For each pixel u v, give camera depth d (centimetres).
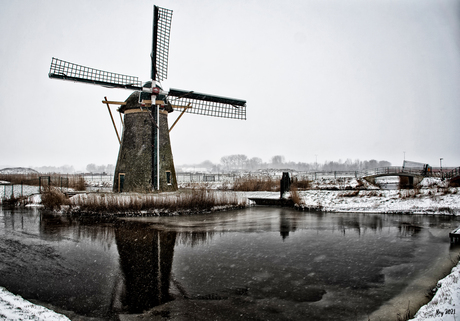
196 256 966
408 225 1499
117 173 2222
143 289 710
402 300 653
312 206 2108
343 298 665
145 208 1828
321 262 912
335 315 589
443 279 702
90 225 1450
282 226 1470
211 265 880
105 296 674
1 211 1900
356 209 1980
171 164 2306
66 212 1819
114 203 1792
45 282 753
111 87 1912
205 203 1991
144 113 2158
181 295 679
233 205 2178
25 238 1189
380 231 1359
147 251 1022
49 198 1998
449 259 935
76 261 912
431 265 882
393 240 1189
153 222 1544
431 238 1222
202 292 695
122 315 591
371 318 575
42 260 921
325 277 789
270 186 3234
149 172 2130
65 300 655
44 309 581
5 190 2611
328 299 661
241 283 747
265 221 1608
